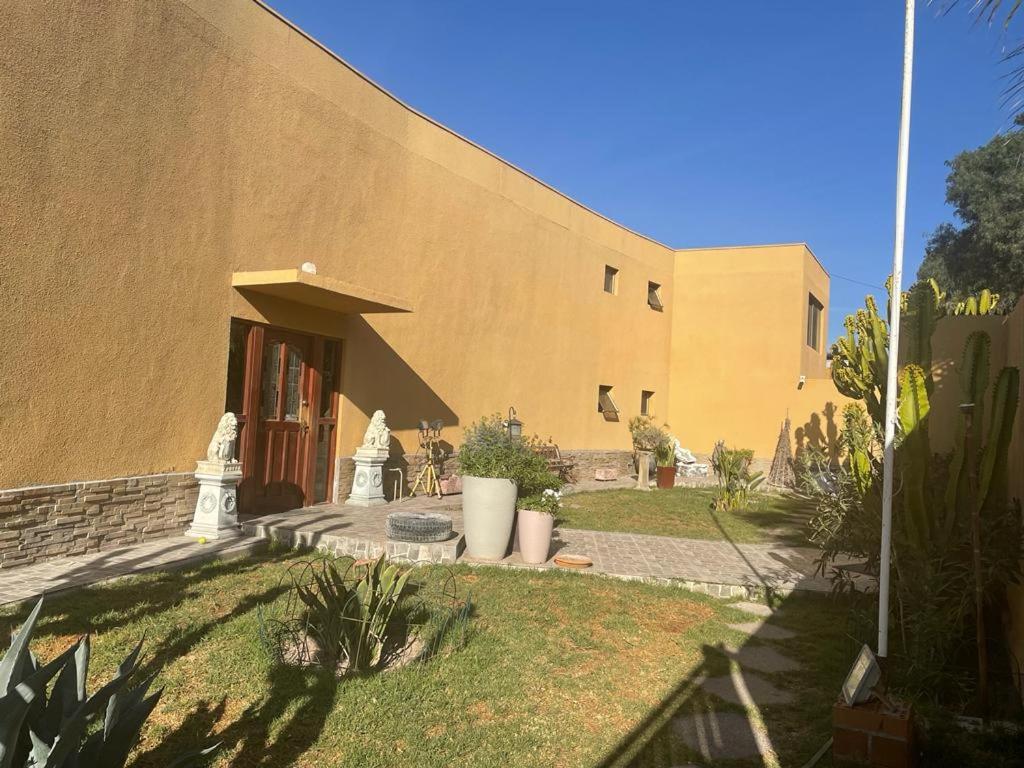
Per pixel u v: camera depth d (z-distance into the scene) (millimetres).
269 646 4824
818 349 22984
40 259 6133
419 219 12008
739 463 14844
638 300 19875
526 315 15273
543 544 7973
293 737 3838
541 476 8203
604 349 18391
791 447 19672
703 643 5965
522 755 3889
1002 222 20188
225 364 8289
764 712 4664
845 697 4121
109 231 6797
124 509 7020
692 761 3973
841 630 6383
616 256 18938
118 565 6316
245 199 8531
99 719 3715
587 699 4703
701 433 20906
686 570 8234
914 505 5348
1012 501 5664
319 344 10023
